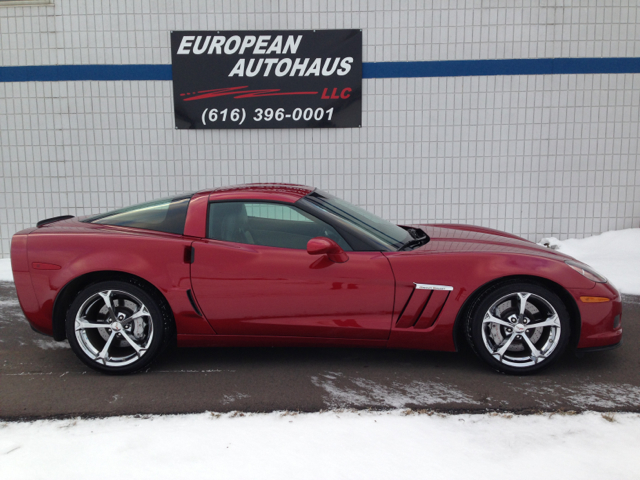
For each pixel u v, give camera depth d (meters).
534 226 7.26
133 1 6.81
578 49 6.84
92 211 7.26
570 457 2.35
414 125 7.04
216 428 2.65
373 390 3.07
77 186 7.21
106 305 3.30
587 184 7.14
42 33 6.88
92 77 6.96
